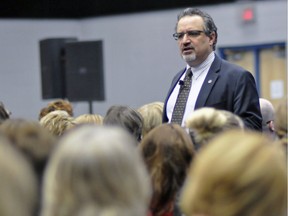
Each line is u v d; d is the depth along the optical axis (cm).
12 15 1622
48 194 265
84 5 1672
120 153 257
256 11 1450
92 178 254
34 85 1653
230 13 1477
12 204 240
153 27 1587
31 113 1655
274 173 241
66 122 598
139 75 1620
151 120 622
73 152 257
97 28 1667
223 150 246
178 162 410
